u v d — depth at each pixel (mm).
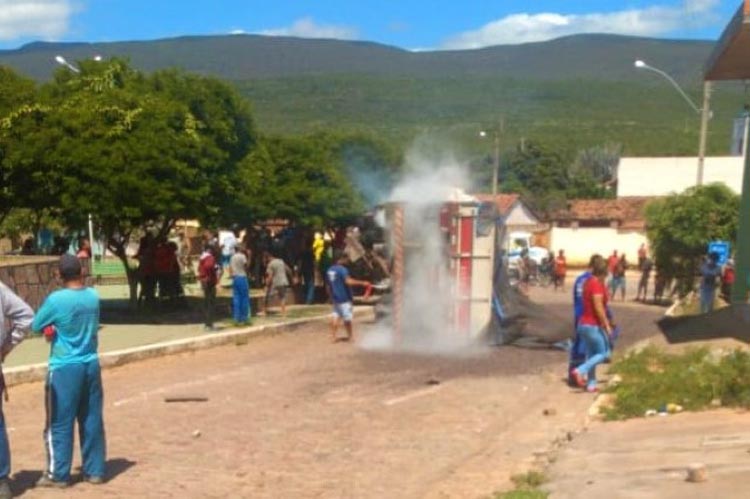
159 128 21266
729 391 10914
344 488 8320
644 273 31766
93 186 20469
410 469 9016
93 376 8242
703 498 6750
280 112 133875
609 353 13289
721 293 25328
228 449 9867
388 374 14875
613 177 86438
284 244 27328
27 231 37469
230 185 22828
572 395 12898
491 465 9070
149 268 23906
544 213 66000
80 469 8805
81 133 20891
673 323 20719
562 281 39188
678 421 10047
